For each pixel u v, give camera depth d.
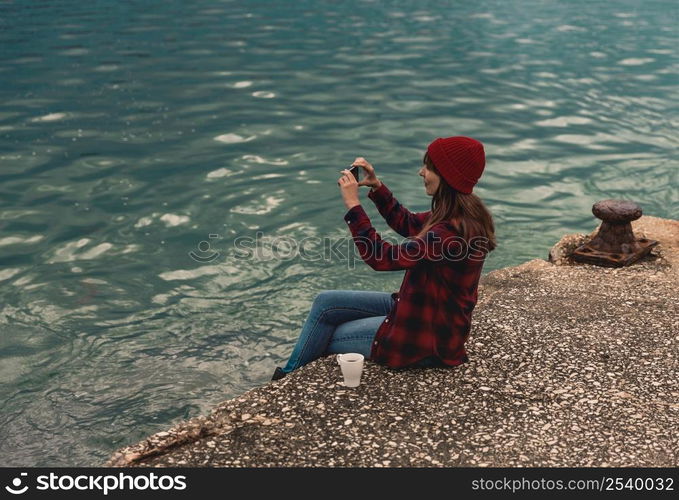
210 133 12.46
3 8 25.39
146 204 9.47
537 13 26.16
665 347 4.95
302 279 7.48
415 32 21.98
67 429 5.18
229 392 5.64
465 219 4.00
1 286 7.33
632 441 3.94
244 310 6.89
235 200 9.62
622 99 14.89
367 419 4.09
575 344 4.97
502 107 14.30
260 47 19.52
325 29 22.30
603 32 22.50
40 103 14.16
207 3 27.34
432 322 4.33
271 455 3.81
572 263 6.69
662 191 10.15
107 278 7.50
